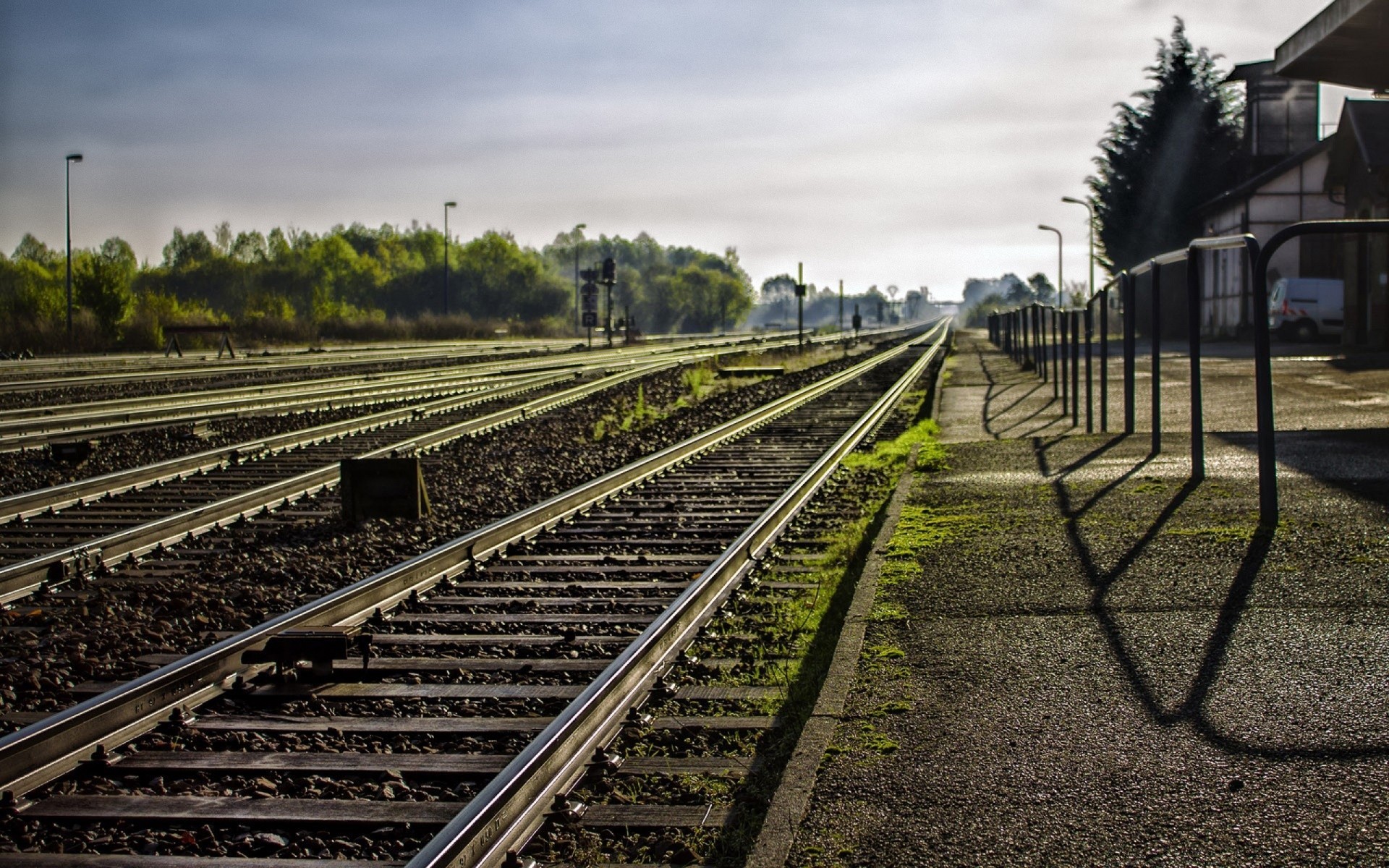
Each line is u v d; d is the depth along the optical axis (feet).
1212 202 178.29
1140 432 57.36
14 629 27.17
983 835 14.44
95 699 19.01
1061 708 18.89
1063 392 70.13
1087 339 59.47
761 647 23.98
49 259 423.64
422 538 37.73
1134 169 209.87
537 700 21.30
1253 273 31.89
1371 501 34.37
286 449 59.77
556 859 14.92
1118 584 26.81
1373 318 107.86
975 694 19.80
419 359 150.30
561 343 238.48
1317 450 45.73
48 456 57.82
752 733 19.17
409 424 71.97
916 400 91.09
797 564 32.24
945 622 24.54
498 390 93.45
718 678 22.26
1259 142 198.39
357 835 15.88
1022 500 39.17
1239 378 86.38
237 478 50.75
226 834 15.97
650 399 92.22
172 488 48.08
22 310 187.21
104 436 65.26
